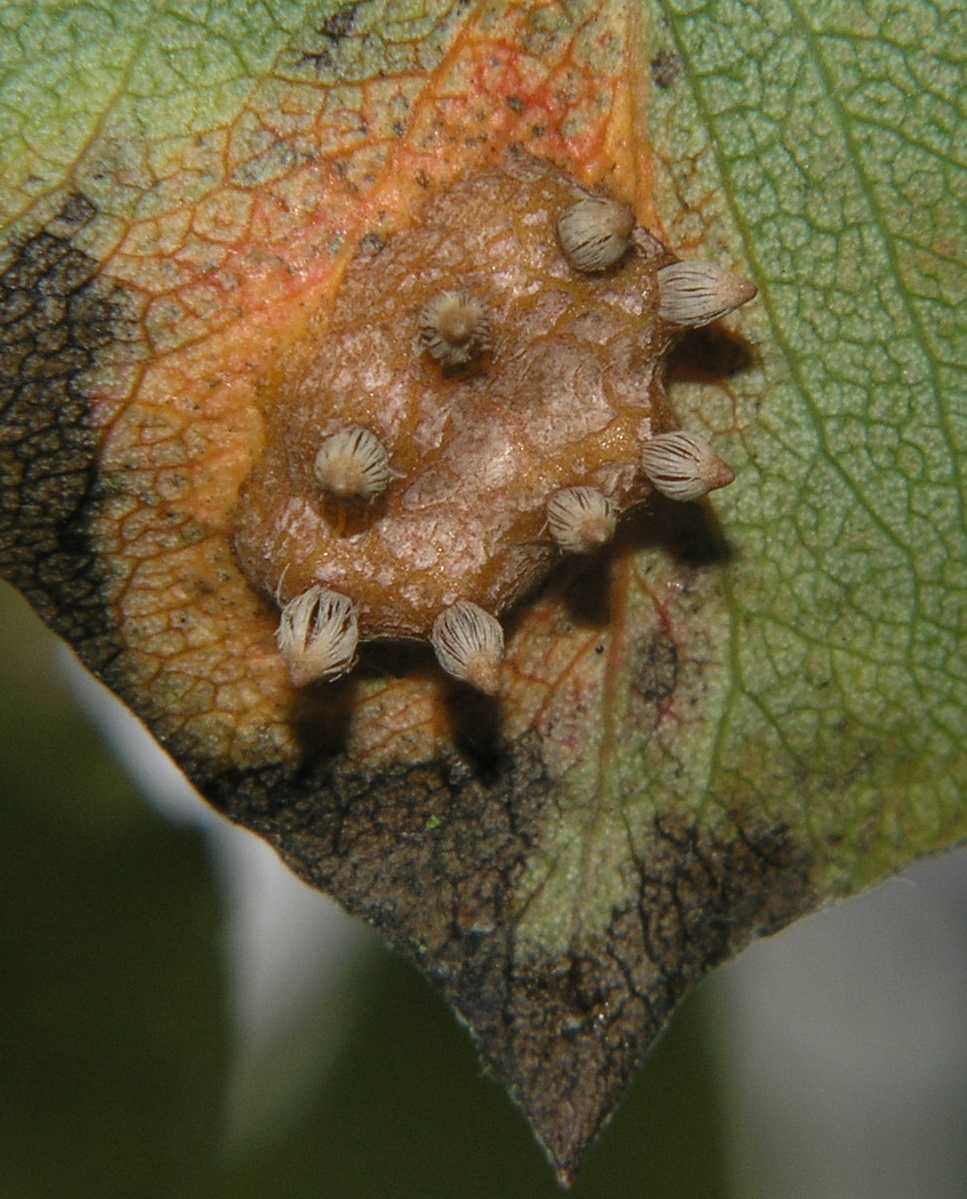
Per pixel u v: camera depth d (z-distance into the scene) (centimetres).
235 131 12
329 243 12
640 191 12
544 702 12
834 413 12
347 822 12
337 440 11
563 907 12
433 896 12
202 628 12
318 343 12
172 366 12
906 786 12
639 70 12
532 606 12
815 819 12
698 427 12
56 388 12
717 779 12
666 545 12
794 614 12
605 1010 12
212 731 12
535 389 12
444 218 12
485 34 12
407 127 12
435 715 12
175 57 12
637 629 12
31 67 11
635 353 12
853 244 12
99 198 12
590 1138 12
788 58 12
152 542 12
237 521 12
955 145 12
